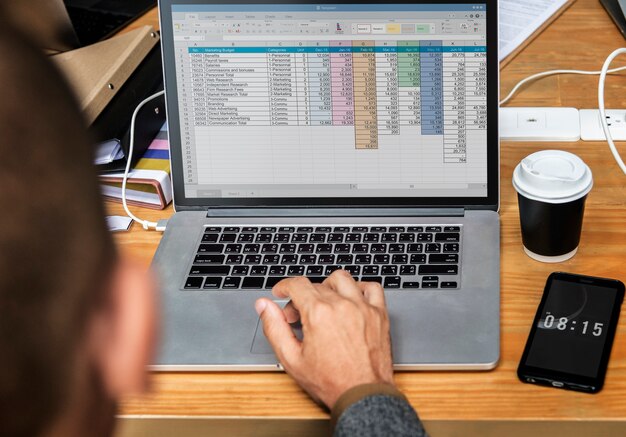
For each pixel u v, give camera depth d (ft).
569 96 4.33
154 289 1.38
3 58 1.16
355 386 2.62
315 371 2.77
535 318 3.10
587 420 2.78
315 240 3.50
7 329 1.12
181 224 3.65
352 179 3.62
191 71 3.59
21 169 1.13
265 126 3.61
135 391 1.35
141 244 3.70
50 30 4.29
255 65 3.56
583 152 3.97
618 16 4.82
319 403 2.86
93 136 1.29
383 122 3.56
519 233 3.54
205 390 3.00
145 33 4.40
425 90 3.52
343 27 3.51
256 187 3.67
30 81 1.17
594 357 2.93
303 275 3.34
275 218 3.65
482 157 3.54
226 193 3.68
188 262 3.45
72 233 1.18
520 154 4.00
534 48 4.73
